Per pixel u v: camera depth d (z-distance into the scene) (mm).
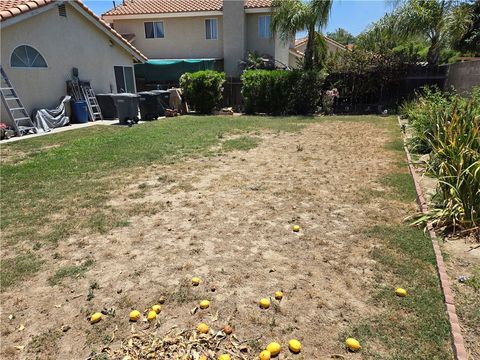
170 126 12539
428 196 5055
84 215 4812
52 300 3021
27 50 12172
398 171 6551
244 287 3143
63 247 3949
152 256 3707
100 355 2396
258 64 20656
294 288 3111
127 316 2795
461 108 5902
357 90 16938
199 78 17141
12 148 9227
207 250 3809
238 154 8227
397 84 16656
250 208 4957
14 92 11234
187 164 7348
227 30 21844
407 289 3039
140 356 2336
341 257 3602
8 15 10984
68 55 13938
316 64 17875
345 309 2818
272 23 17656
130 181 6242
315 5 16125
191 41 23062
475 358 2289
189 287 3156
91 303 2967
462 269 3293
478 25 17141
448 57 20312
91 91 14898
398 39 17906
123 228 4398
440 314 2705
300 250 3773
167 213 4836
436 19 16000
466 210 4016
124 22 23594
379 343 2455
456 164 4297
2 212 4957
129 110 13250
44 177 6531
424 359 2309
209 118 15195
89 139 10008
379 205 4961
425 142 7547
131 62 18172
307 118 15039
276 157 7922
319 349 2426
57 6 13156
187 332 2576
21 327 2695
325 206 4984
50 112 12609
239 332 2594
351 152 8258
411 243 3811
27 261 3648
